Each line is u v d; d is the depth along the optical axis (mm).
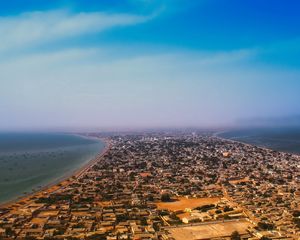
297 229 162375
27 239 152625
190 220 175125
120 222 177250
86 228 167625
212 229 163250
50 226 171500
